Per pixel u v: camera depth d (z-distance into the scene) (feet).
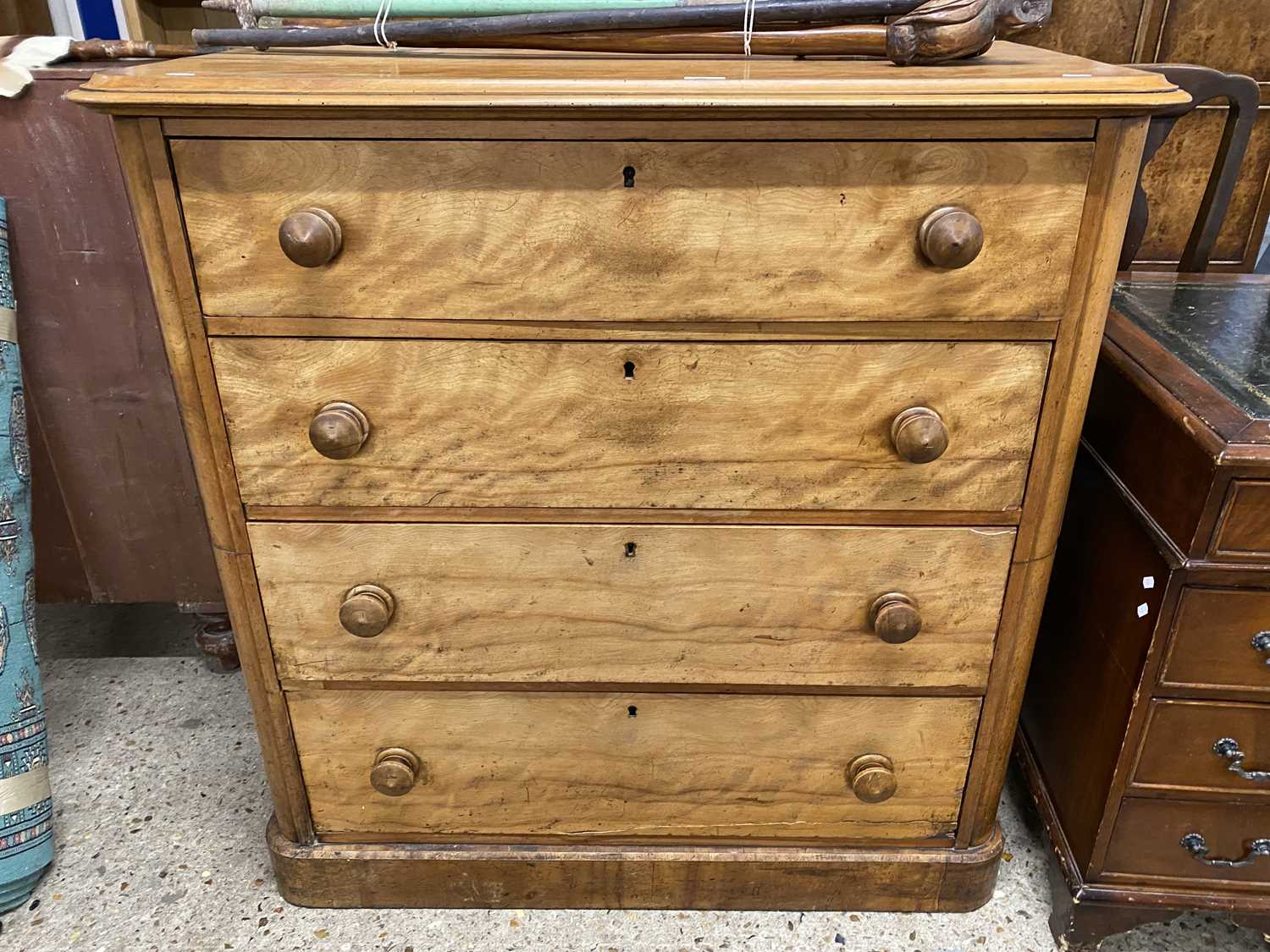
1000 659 3.49
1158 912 3.74
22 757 4.14
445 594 3.40
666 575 3.35
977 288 2.83
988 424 3.06
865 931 4.02
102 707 5.28
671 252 2.79
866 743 3.73
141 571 4.99
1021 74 2.69
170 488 4.75
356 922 4.06
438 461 3.15
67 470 4.68
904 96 2.52
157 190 2.73
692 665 3.55
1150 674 3.29
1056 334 2.91
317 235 2.64
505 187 2.71
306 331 2.93
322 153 2.67
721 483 3.18
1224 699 3.31
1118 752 3.48
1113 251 2.79
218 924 4.04
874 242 2.78
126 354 4.41
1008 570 3.31
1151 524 3.27
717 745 3.74
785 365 2.97
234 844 4.43
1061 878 3.93
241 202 2.74
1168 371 3.39
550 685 3.61
